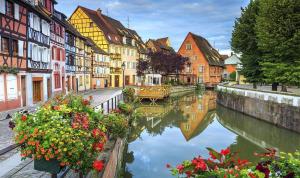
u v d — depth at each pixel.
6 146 10.00
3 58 18.86
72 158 5.49
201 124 25.41
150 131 22.28
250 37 32.19
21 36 21.59
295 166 5.06
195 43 77.75
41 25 26.09
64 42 35.34
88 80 48.22
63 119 5.89
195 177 4.72
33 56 24.20
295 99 19.77
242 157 15.19
